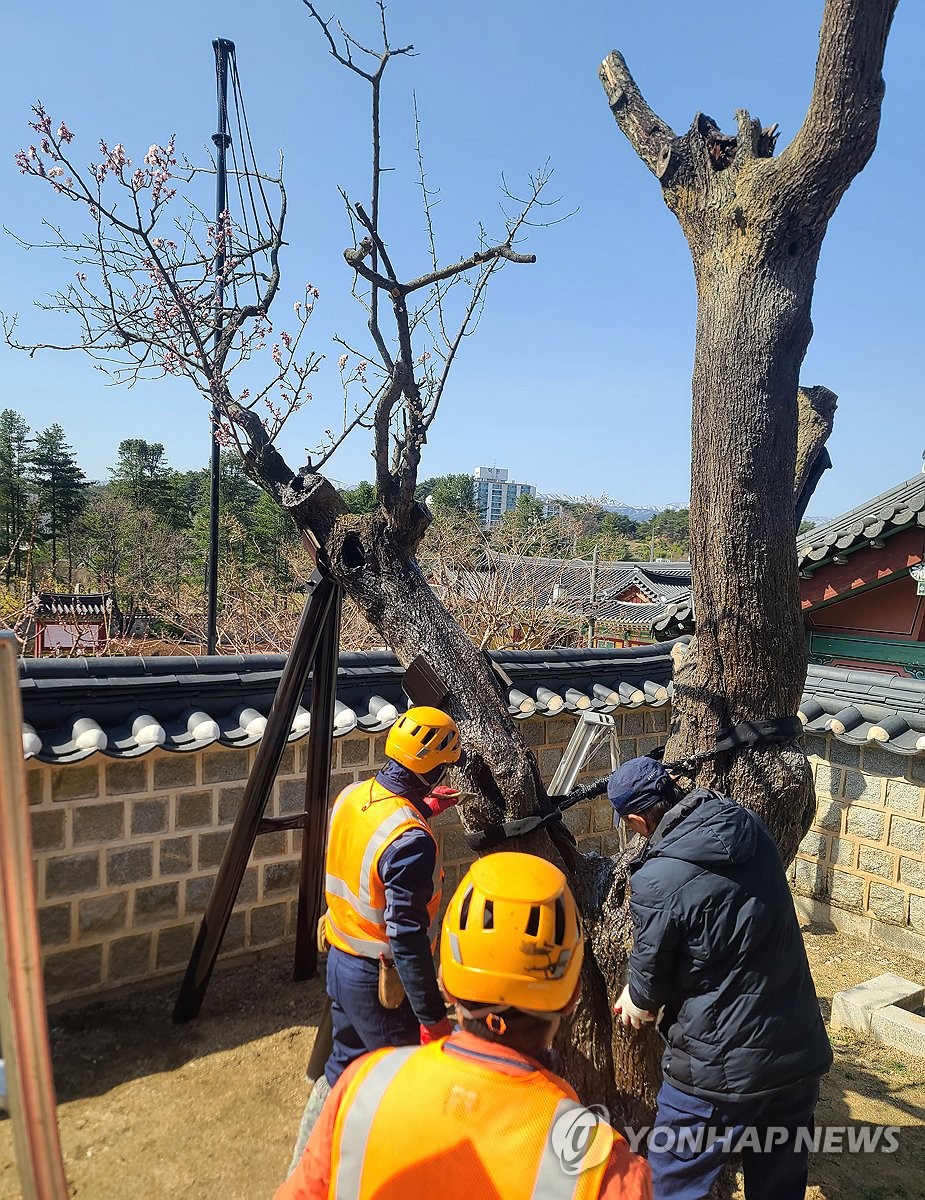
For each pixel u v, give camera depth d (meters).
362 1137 1.24
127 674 4.32
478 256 3.08
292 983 4.57
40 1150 1.33
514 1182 1.17
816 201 2.78
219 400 3.67
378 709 4.97
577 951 1.32
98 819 4.18
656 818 2.62
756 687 2.91
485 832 3.07
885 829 5.68
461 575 17.28
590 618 21.19
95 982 4.21
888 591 6.96
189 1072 3.73
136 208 3.93
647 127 3.17
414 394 3.24
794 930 2.43
